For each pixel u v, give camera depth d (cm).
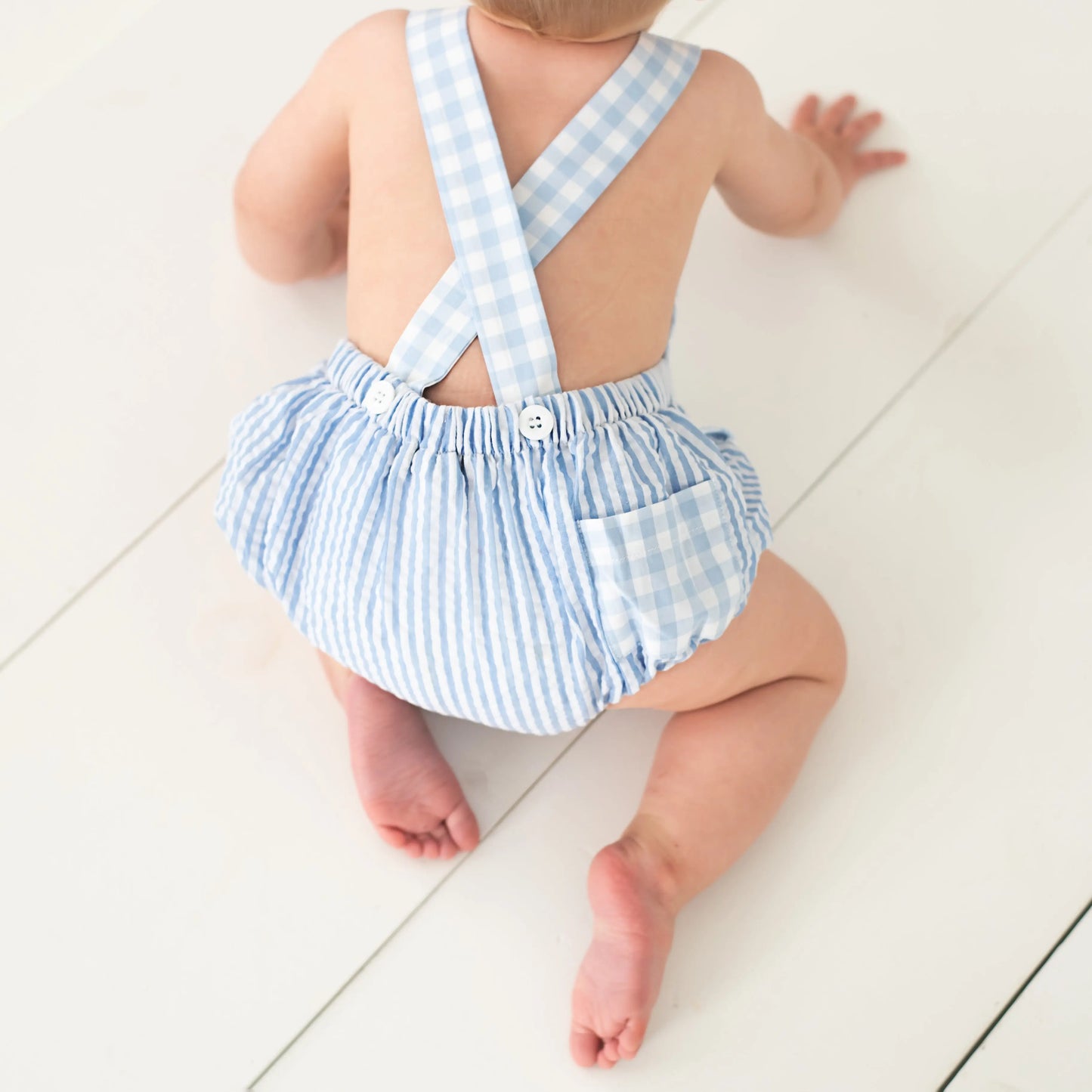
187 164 112
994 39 117
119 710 99
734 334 110
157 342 108
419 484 75
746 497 86
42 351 107
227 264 110
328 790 97
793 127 114
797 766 89
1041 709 99
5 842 94
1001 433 107
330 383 82
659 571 74
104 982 91
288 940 92
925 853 94
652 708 93
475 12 77
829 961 91
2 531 103
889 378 109
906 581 103
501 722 81
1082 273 111
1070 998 90
